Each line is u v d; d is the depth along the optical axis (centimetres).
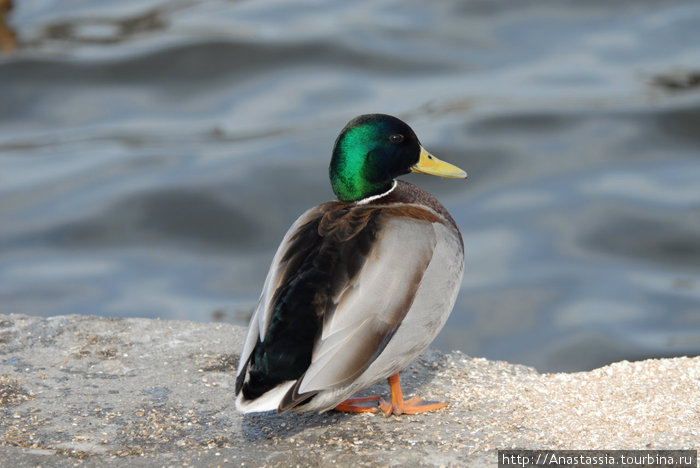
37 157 1709
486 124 1742
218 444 535
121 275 1370
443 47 2112
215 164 1638
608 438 517
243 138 1738
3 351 646
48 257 1428
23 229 1495
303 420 563
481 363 661
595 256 1359
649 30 2162
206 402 586
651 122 1731
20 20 2350
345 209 553
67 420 559
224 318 1250
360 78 1967
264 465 509
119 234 1452
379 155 600
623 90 1869
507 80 1950
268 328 491
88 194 1570
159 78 1981
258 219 1502
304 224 554
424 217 559
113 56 2033
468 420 556
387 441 530
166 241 1469
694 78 1900
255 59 2042
